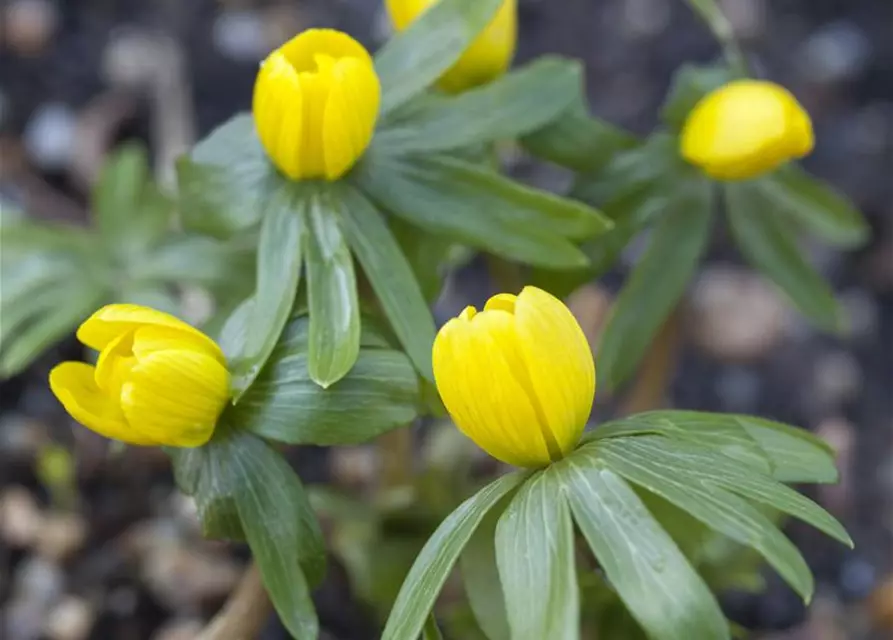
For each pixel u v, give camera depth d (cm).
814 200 35
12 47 50
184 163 32
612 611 33
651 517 27
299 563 30
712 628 26
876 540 42
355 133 31
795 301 35
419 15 32
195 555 40
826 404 44
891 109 51
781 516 36
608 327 34
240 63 50
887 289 47
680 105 34
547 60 32
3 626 40
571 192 34
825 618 41
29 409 43
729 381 45
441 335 28
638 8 53
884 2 53
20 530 41
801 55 52
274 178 32
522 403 28
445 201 32
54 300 36
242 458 30
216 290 37
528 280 34
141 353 29
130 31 51
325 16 52
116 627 40
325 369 29
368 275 31
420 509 37
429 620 28
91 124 48
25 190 46
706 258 47
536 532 27
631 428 29
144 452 42
